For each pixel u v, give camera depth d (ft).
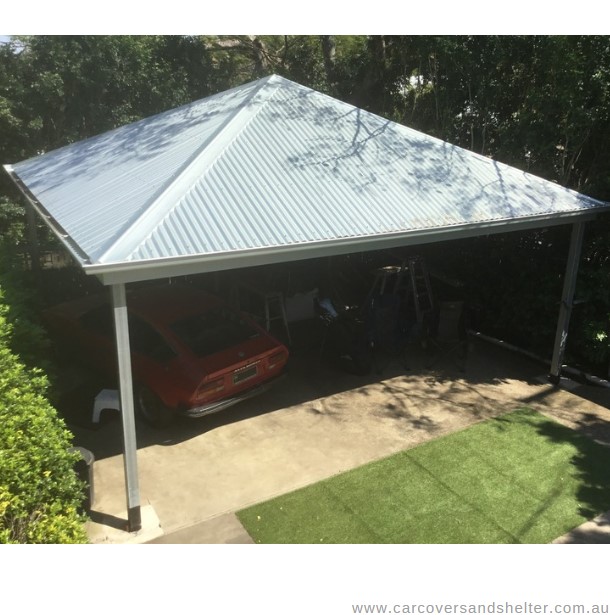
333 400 25.72
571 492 19.01
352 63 55.26
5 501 12.18
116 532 16.96
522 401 25.85
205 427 23.32
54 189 24.94
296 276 36.83
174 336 23.43
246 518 17.67
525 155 33.76
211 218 17.07
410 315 32.22
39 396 15.79
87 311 27.32
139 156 24.68
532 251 30.78
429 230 19.86
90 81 44.09
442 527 17.21
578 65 29.50
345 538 16.72
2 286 23.77
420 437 22.54
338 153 23.12
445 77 40.52
